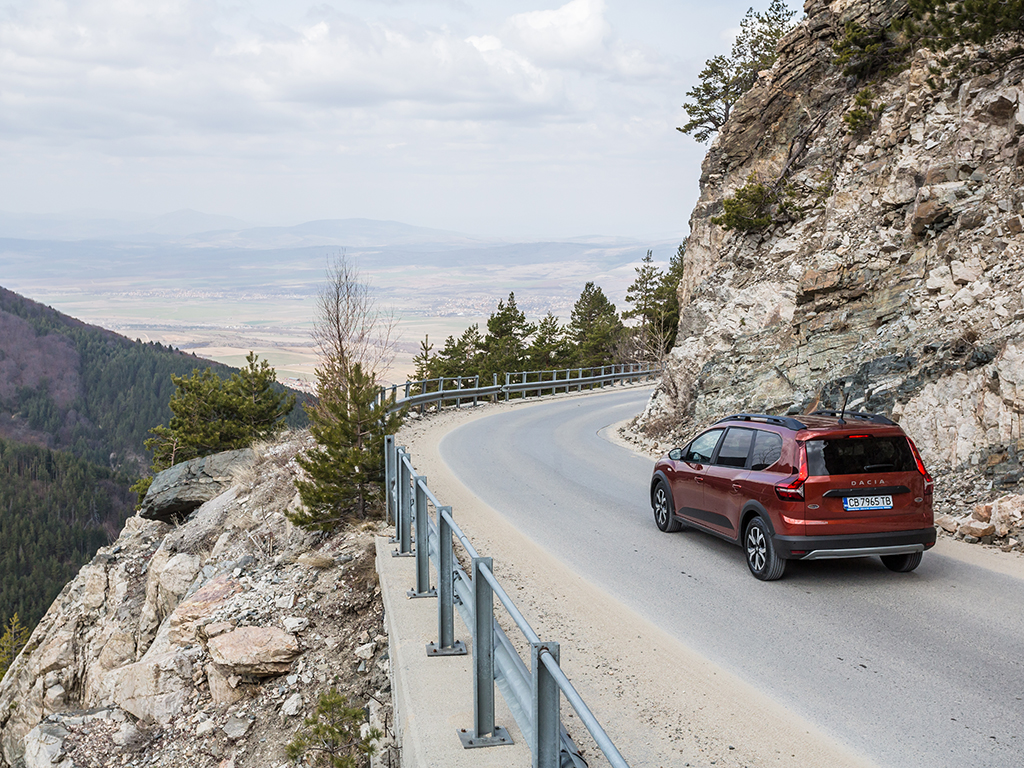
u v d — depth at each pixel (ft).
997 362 40.50
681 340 87.56
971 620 24.18
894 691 19.11
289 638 29.84
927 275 52.65
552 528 38.27
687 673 20.68
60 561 590.14
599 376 151.74
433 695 18.54
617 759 8.87
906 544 27.53
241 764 26.27
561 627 24.45
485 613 16.55
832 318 59.11
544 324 216.13
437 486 49.49
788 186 80.18
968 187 52.39
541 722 12.32
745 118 92.94
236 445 118.32
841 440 27.78
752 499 29.48
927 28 55.42
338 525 39.88
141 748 29.68
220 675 29.94
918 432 44.16
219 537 48.91
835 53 79.56
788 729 17.29
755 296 74.84
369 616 29.84
